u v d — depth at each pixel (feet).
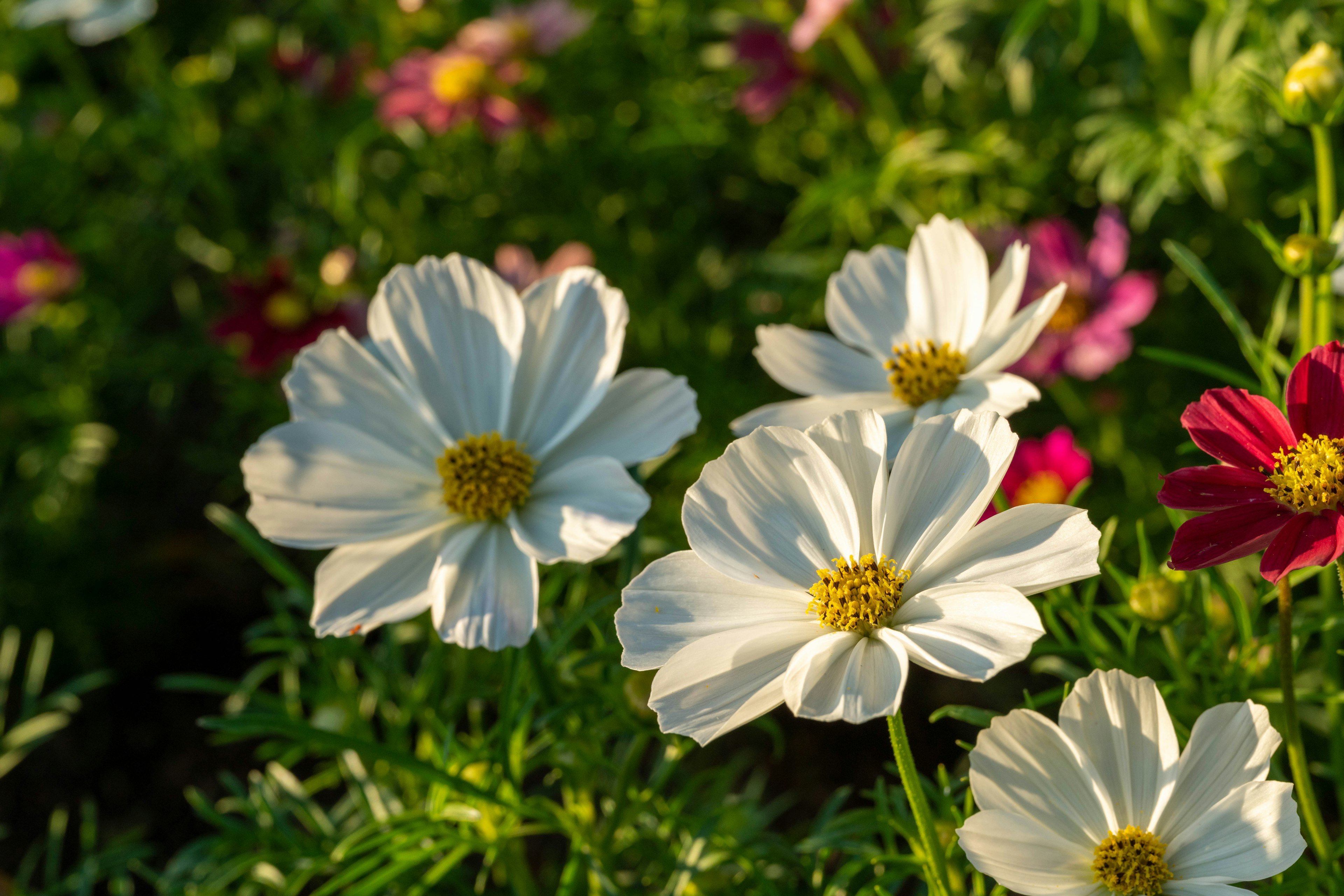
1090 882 1.70
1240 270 2.79
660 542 2.14
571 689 2.02
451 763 2.03
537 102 3.34
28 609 3.39
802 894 2.06
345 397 1.93
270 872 2.13
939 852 1.70
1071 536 1.69
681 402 1.92
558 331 1.94
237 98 3.89
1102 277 2.57
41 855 3.16
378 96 3.32
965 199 2.99
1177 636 2.00
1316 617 2.02
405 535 1.90
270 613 3.54
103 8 3.53
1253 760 1.69
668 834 2.05
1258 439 1.72
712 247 3.35
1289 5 2.41
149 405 3.86
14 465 3.58
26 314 3.50
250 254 3.71
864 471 1.73
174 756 3.33
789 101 3.37
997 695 2.79
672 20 3.28
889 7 3.03
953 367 1.91
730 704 1.69
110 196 3.84
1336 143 2.51
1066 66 2.94
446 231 3.49
